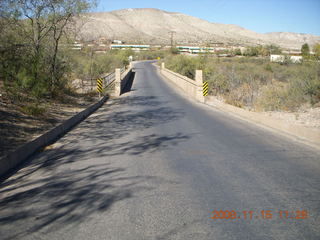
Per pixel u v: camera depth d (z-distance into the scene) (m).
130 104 18.42
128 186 5.43
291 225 4.05
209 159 7.12
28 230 3.96
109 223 4.10
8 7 13.12
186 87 26.42
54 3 15.15
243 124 11.85
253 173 6.12
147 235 3.80
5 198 5.02
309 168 6.43
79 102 16.53
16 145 7.40
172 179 5.79
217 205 4.66
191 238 3.73
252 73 36.72
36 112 11.16
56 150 7.98
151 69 63.22
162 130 10.66
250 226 4.02
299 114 13.62
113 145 8.48
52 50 16.50
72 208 4.57
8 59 12.95
